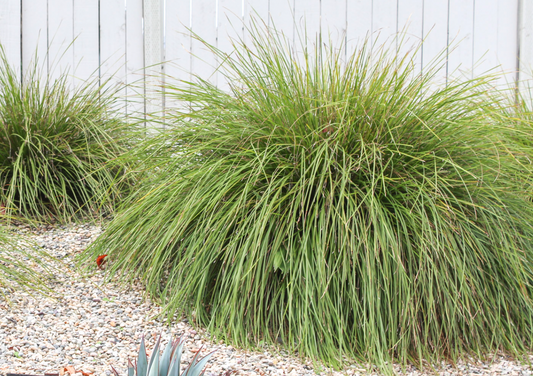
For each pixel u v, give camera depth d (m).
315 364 1.99
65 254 3.02
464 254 2.09
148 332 2.23
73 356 1.97
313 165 2.20
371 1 4.80
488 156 2.32
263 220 2.10
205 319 2.34
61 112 3.71
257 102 2.50
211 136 2.57
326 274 2.14
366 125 2.26
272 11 4.79
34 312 2.33
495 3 4.85
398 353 2.09
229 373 1.80
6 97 3.56
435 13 4.83
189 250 2.37
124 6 4.79
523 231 2.32
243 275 2.14
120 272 2.79
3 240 2.71
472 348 2.26
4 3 4.75
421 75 2.49
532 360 2.20
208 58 4.80
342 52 4.82
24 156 3.63
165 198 2.54
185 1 4.78
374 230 2.03
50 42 4.83
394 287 2.08
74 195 3.61
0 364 1.85
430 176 2.25
